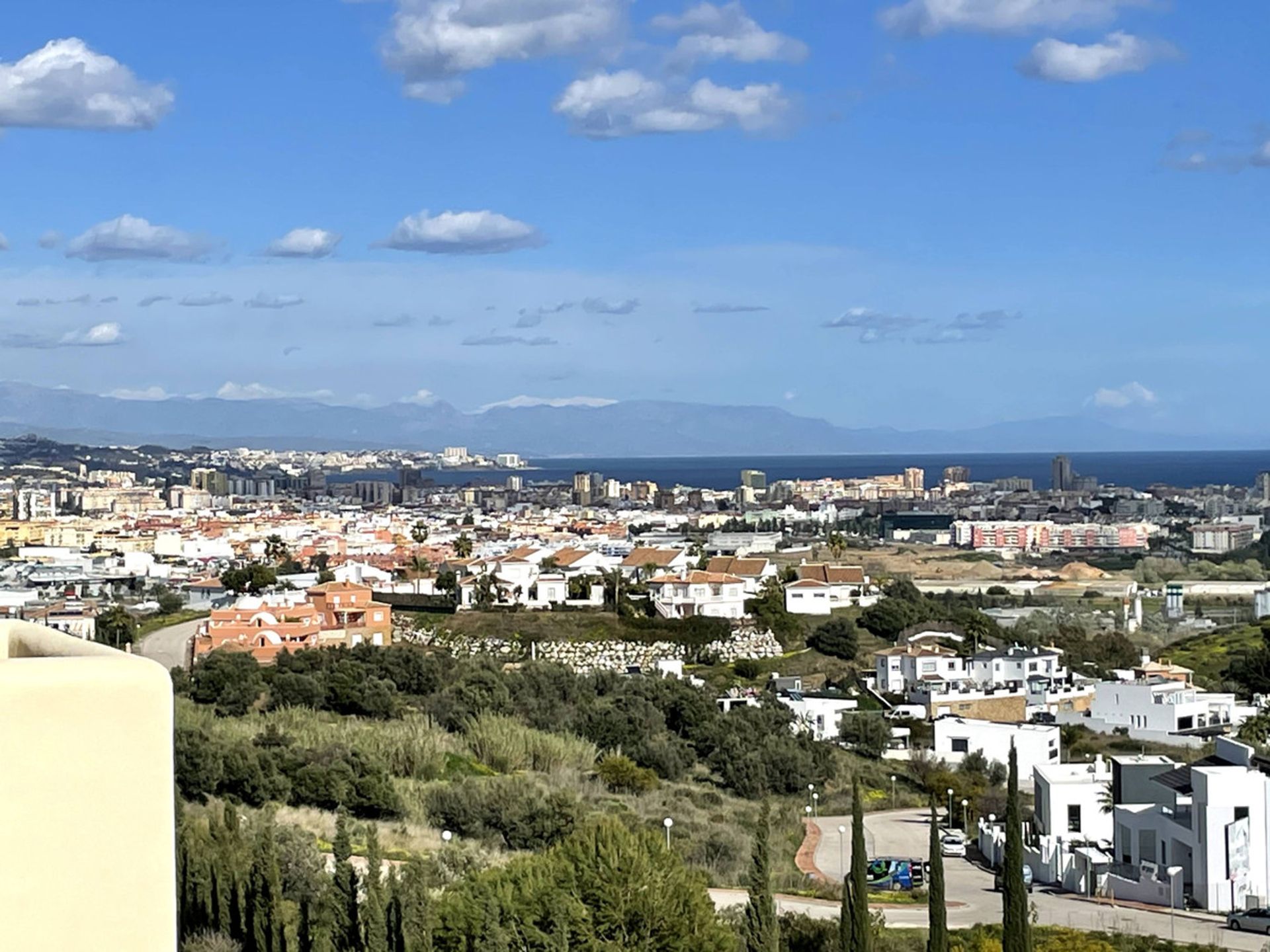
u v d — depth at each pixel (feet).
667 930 133.08
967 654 433.07
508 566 594.65
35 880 25.84
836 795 304.30
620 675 381.40
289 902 159.74
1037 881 232.53
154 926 26.45
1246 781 205.46
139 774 26.43
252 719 295.69
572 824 225.15
